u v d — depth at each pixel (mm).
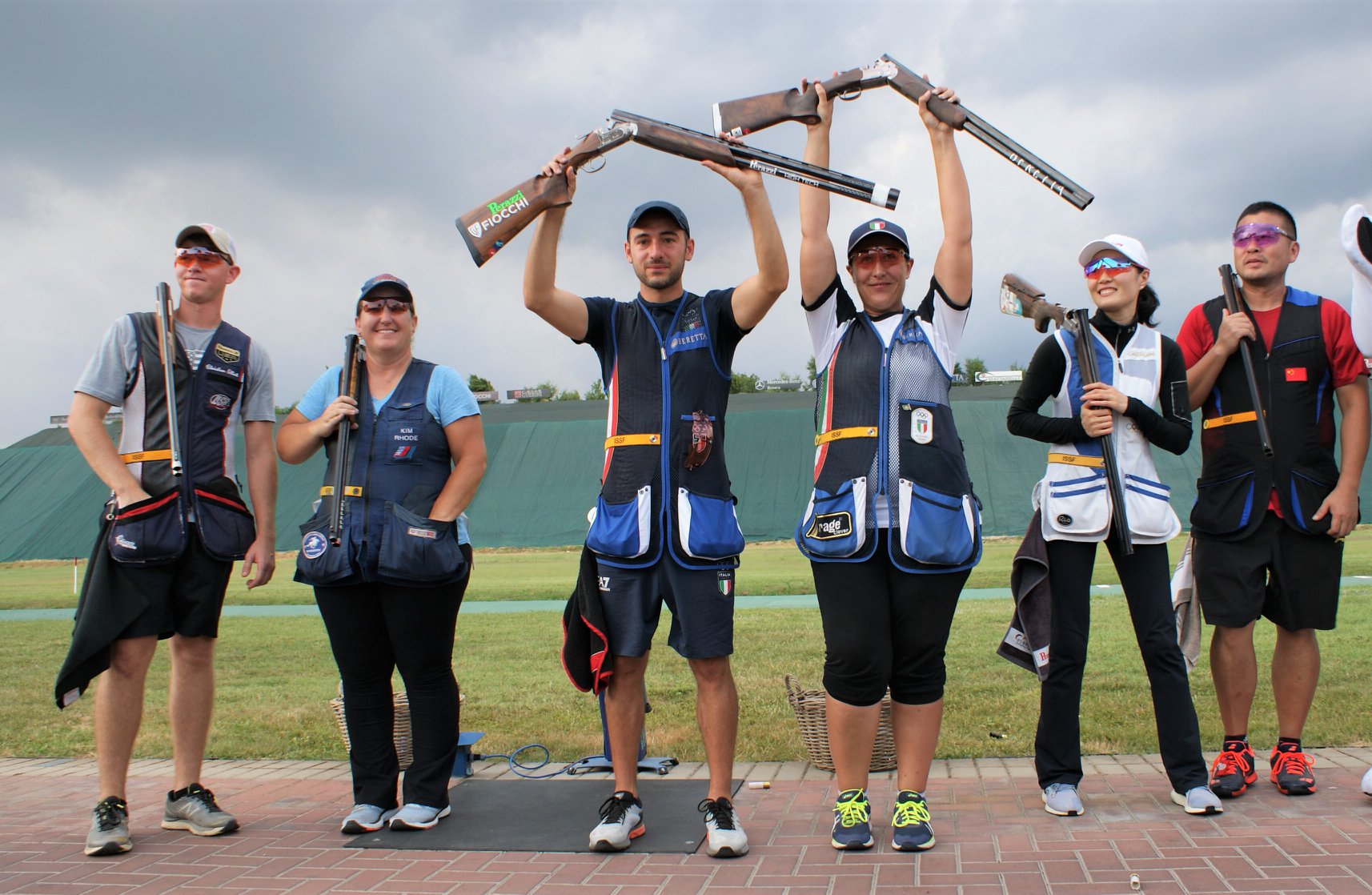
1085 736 4633
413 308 3902
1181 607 4023
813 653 7484
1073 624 3607
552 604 13516
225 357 3904
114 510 3662
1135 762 4180
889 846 3256
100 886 3098
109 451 3680
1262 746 4402
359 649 3719
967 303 3439
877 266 3471
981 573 15656
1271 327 3854
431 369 3902
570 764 4527
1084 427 3609
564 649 3545
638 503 3395
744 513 28125
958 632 8312
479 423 3910
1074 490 3627
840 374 3465
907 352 3414
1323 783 3740
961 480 3357
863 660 3242
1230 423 3848
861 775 3316
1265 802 3539
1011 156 3398
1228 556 3789
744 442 30828
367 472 3717
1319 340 3773
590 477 30391
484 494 30234
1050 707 3604
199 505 3744
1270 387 3789
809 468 29328
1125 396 3582
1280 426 3756
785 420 31453
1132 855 3039
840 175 3406
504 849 3365
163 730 5566
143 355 3770
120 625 3555
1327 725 4613
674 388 3482
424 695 3725
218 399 3869
